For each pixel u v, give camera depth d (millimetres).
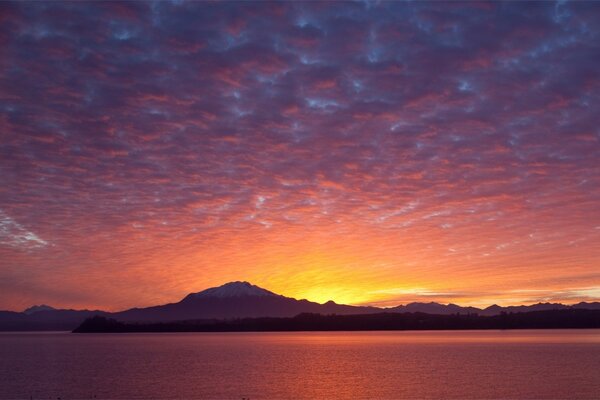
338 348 142125
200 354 119125
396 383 61438
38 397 54594
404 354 110750
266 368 81500
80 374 75125
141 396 54344
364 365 85125
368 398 51500
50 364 93062
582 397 50375
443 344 155250
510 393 52938
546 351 112500
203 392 56438
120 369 82125
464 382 61406
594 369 73625
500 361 88062
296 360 97438
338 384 61438
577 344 143750
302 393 55094
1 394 56750
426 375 69000
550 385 58062
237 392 56156
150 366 87062
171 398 52938
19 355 120312
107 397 54094
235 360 99125
